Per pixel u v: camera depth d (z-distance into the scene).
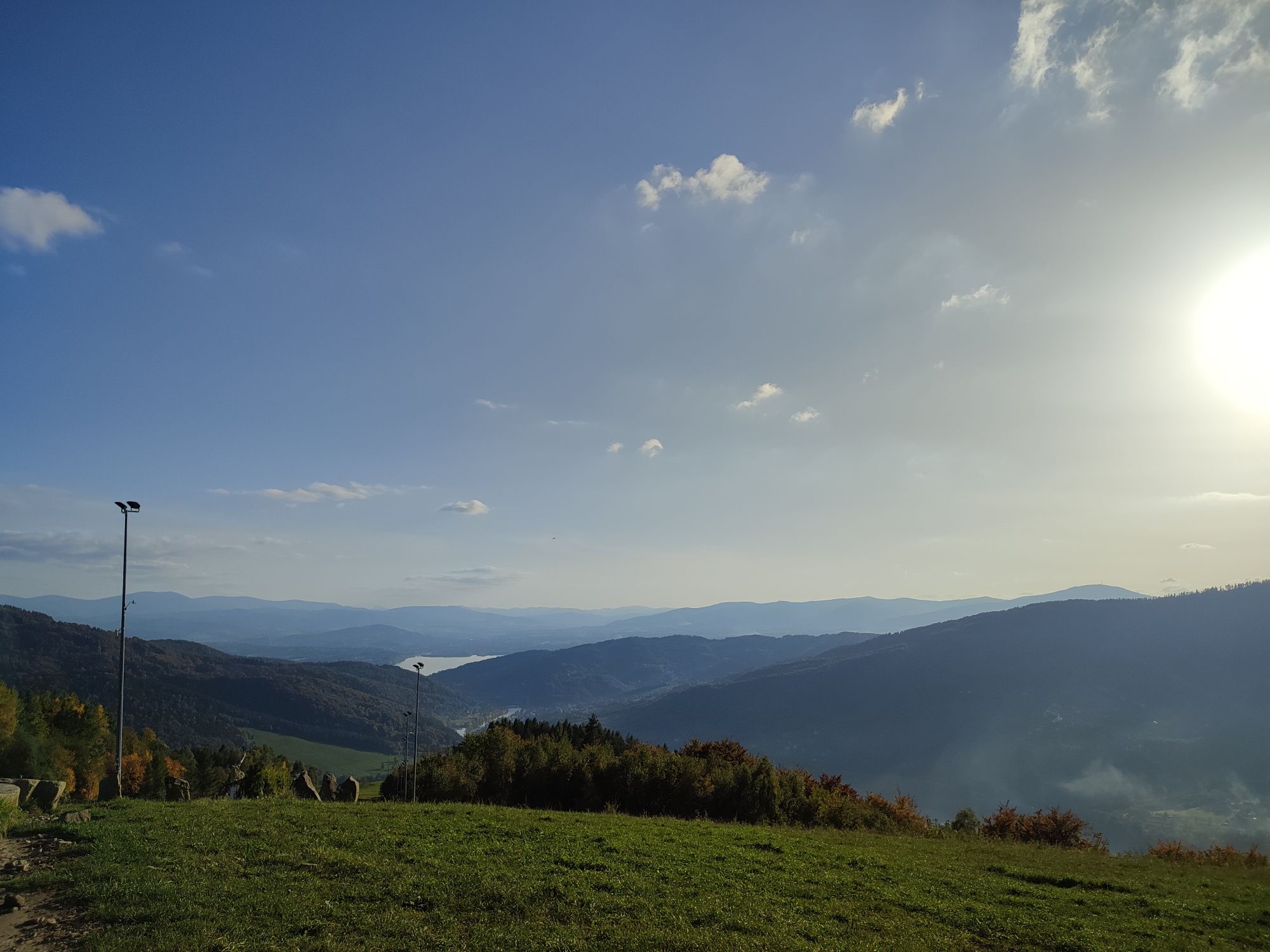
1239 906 19.00
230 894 12.90
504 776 54.09
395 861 15.74
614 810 36.56
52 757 57.88
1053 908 17.30
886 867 20.61
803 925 13.95
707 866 18.33
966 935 14.58
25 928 11.27
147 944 10.65
